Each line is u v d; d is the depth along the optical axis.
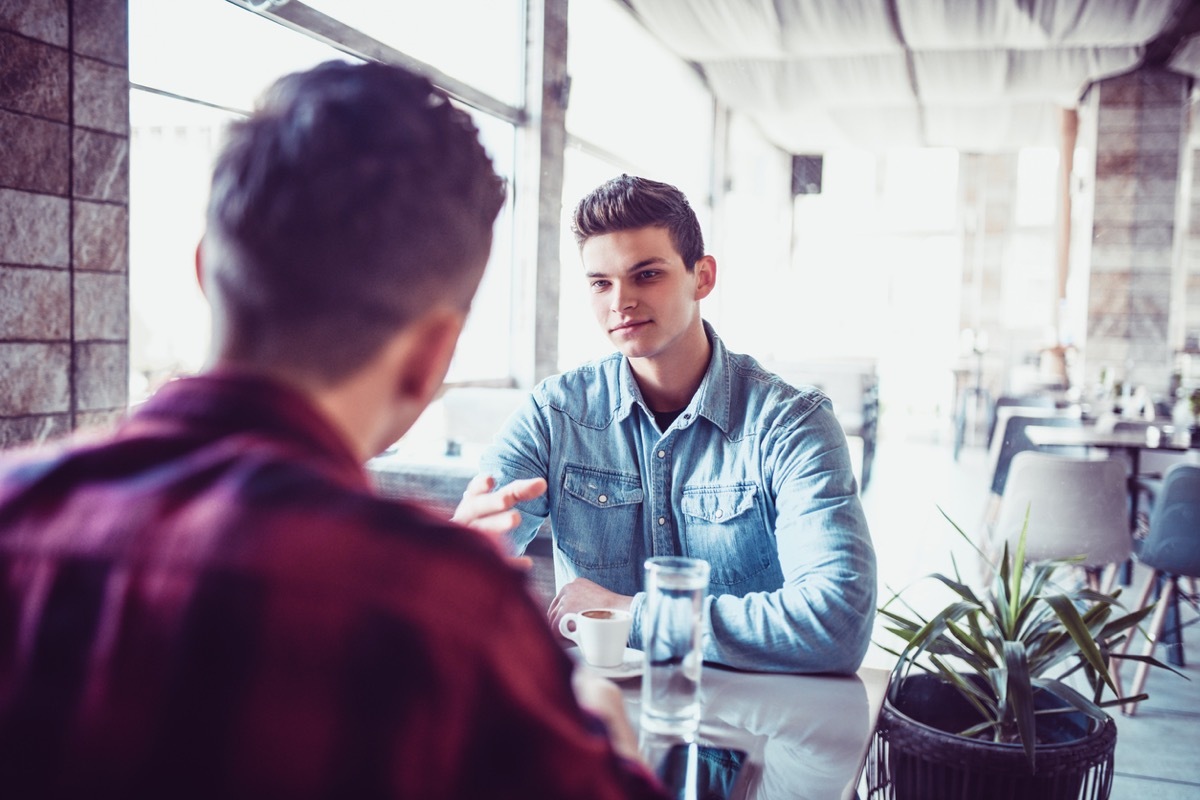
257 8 3.34
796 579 1.30
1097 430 4.92
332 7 3.83
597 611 1.21
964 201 11.62
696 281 1.43
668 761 0.91
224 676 0.37
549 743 0.39
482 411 4.95
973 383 11.21
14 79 2.29
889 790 1.44
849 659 1.22
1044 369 8.56
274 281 0.45
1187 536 3.48
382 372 0.47
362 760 0.36
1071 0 6.23
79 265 2.48
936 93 8.72
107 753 0.37
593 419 1.51
